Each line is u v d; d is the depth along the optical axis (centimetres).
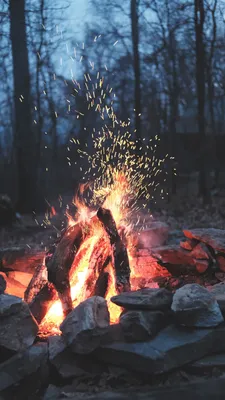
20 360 313
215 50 1561
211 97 1734
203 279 510
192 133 1892
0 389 301
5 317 329
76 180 1572
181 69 1723
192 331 326
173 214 1159
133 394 296
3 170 1795
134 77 1591
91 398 294
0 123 1720
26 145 1324
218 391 294
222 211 1155
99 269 422
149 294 350
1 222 1018
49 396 302
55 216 1120
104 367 321
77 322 321
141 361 307
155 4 1505
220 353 327
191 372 315
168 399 288
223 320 333
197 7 1405
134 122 1606
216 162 1791
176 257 532
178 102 1844
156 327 330
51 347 328
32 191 1312
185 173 1870
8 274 525
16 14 1291
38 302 400
